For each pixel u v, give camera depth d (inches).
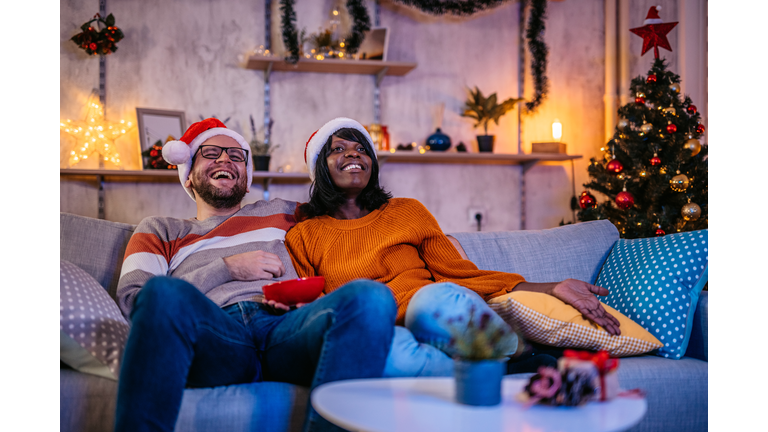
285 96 149.9
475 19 159.9
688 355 63.6
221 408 47.6
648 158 125.0
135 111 140.4
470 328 38.1
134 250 64.7
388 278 64.6
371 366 45.9
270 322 56.7
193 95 144.3
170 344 44.3
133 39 140.9
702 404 56.4
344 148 71.8
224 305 59.7
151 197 142.9
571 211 165.6
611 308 60.4
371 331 46.2
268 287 56.3
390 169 155.6
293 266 68.5
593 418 33.7
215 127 81.4
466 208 160.1
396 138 155.8
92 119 137.4
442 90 158.2
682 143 120.6
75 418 49.5
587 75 165.3
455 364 36.8
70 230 67.9
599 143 165.8
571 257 75.6
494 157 150.9
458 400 36.4
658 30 128.5
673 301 61.7
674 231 120.1
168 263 66.7
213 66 145.6
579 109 164.9
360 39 146.5
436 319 52.0
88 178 138.3
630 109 128.3
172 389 43.5
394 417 33.3
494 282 62.9
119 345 51.6
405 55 155.9
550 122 163.6
